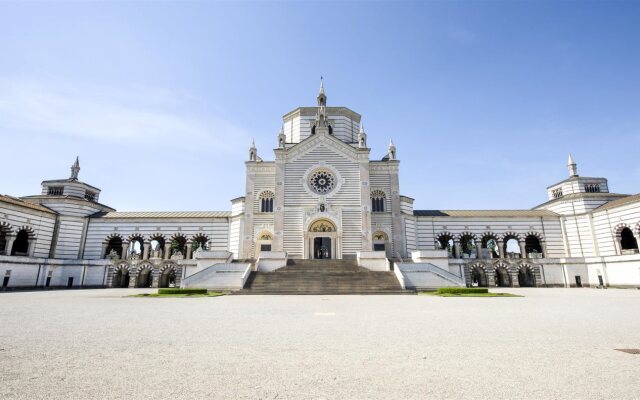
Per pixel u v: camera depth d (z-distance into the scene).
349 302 25.97
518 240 62.22
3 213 50.66
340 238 54.22
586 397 6.74
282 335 12.85
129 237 61.34
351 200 55.78
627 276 51.38
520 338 12.30
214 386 7.40
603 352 10.27
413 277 40.31
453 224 62.44
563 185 65.75
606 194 60.69
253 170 59.25
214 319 16.94
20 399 6.57
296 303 25.17
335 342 11.67
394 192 59.22
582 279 57.06
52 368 8.59
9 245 51.31
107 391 7.05
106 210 68.25
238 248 58.97
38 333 13.06
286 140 67.25
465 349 10.70
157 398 6.70
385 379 7.90
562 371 8.41
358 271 42.97
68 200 60.25
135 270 57.34
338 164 57.25
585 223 59.78
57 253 57.91
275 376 8.09
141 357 9.68
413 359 9.56
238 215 60.41
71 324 15.23
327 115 66.06
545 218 62.34
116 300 27.92
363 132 59.31
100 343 11.40
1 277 48.19
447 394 6.94
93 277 57.38
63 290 47.78
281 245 54.16
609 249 56.19
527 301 26.88
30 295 34.84
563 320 16.58
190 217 62.25
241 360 9.44
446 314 18.80
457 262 57.72
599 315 18.38
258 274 41.06
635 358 9.59
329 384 7.55
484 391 7.10
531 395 6.86
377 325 15.09
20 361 9.19
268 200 58.81
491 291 42.12
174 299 28.92
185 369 8.59
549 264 58.22
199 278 39.66
